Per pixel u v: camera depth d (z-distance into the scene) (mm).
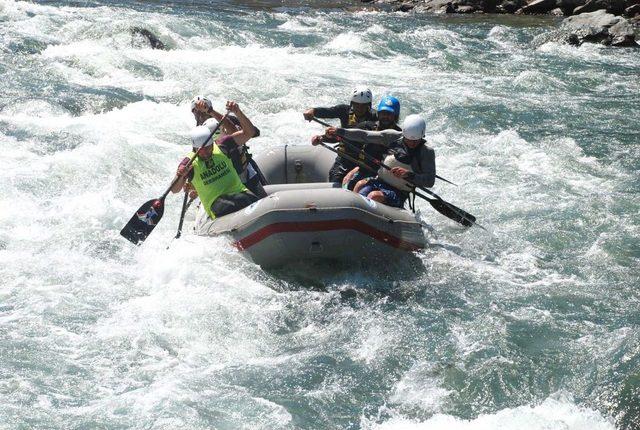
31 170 13078
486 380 8359
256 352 8844
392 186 11312
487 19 35406
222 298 9773
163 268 10180
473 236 12086
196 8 31562
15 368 8203
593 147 16625
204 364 8547
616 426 7648
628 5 36625
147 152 14500
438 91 20969
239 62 22375
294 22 29859
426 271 10859
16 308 9305
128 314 9344
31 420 7445
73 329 8977
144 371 8328
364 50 25328
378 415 7824
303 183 12266
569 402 7977
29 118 15602
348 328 9375
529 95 21141
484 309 9844
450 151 16078
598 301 10062
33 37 21266
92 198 12375
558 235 12086
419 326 9430
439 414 7816
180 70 20172
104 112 16719
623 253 11461
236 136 11289
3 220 11430
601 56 27031
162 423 7512
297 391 8148
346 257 10453
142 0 31781
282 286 10281
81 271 10273
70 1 28672
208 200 10844
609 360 8594
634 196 13656
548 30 30969
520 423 7609
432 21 33844
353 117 11852
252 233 10219
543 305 9953
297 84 20453
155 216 10719
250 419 7668
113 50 21016
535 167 15289
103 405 7734
